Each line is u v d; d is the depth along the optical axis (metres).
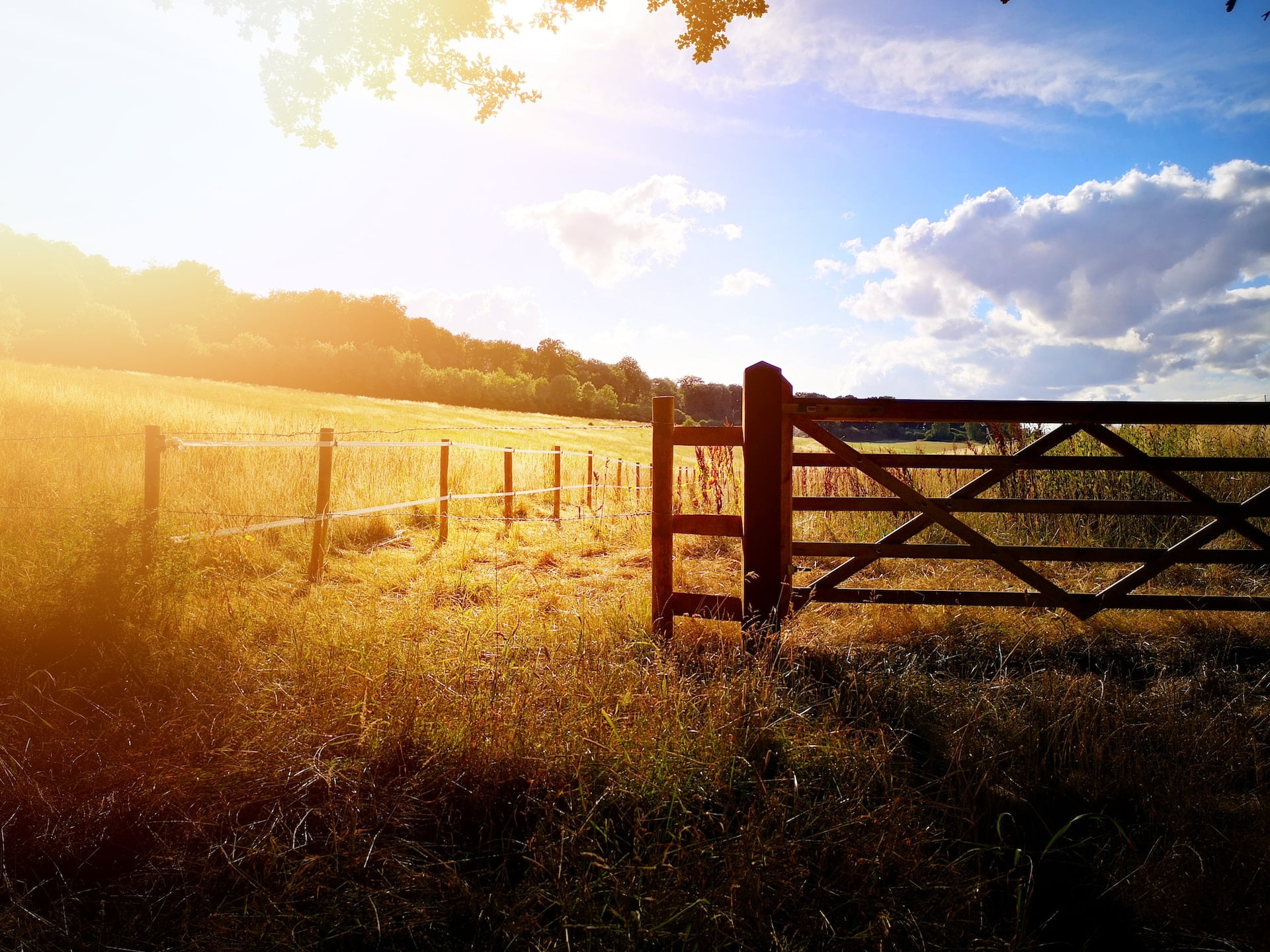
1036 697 3.05
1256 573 5.05
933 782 2.47
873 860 2.03
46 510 5.87
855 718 2.96
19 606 3.60
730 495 9.02
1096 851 2.24
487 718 2.70
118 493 5.22
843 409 3.96
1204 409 3.79
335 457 10.75
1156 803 2.44
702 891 1.92
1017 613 4.32
